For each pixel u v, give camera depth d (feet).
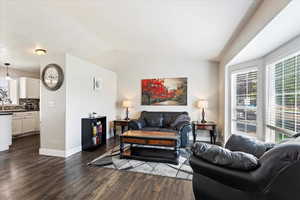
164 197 5.95
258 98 9.41
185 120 12.97
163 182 7.04
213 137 13.41
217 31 8.52
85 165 8.79
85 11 6.93
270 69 8.74
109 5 6.45
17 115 15.69
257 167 3.71
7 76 14.89
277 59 7.81
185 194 6.15
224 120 12.30
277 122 8.12
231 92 11.66
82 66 12.00
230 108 11.80
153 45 11.34
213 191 4.73
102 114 14.60
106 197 5.91
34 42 9.41
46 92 10.66
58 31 8.59
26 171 8.00
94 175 7.62
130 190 6.39
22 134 16.42
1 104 15.87
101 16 7.33
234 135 6.61
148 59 15.61
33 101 18.75
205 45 10.82
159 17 7.32
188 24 7.89
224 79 12.24
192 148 5.09
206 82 14.88
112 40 10.39
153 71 16.07
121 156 9.75
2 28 7.89
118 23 8.00
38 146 12.51
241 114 10.99
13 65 14.67
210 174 4.33
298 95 6.52
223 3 6.05
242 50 8.18
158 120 14.42
